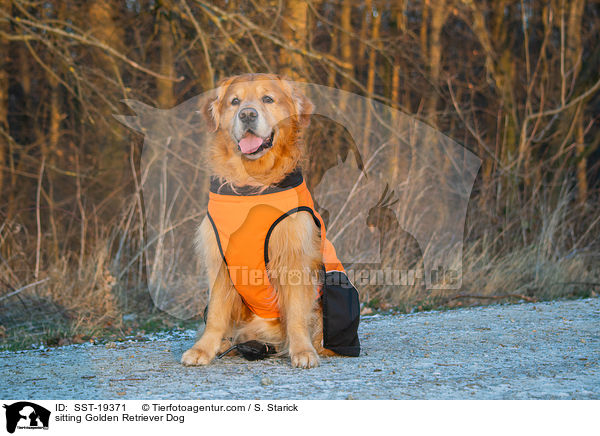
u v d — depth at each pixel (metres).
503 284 9.30
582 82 13.80
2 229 10.18
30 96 17.73
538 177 12.49
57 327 7.27
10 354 5.29
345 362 4.63
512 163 11.95
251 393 3.75
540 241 10.20
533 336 5.54
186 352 4.61
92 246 9.83
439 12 14.47
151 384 4.00
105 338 6.53
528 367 4.34
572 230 11.13
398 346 5.26
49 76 14.82
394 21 14.49
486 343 5.27
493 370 4.26
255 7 10.90
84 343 6.24
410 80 14.34
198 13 11.41
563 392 3.70
